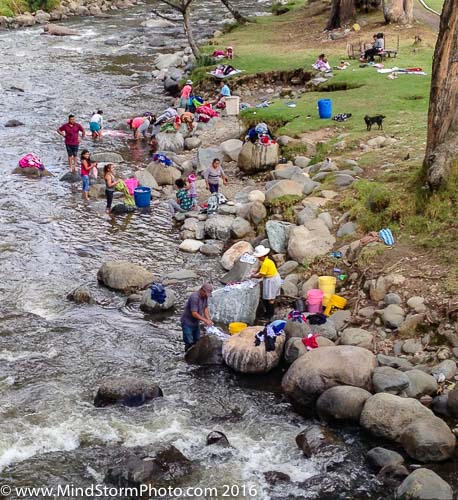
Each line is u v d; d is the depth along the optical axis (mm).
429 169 16609
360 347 12805
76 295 16047
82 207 21672
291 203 19141
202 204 21328
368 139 22812
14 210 21266
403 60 33750
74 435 11633
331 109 26109
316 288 15609
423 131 23094
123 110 32438
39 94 34938
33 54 44531
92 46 47344
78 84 37062
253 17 53344
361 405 11586
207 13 60281
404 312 13914
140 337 14680
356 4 43844
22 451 11258
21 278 17094
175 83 35188
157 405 12461
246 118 27125
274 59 36344
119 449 11297
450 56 16344
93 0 64062
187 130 28484
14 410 12211
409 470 10625
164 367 13656
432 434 10789
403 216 16516
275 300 15586
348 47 37469
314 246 16828
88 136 28812
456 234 15336
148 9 65188
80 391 12828
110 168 21062
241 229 18984
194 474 10797
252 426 11961
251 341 13523
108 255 18438
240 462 11062
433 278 14422
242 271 16672
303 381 12188
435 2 49625
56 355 13961
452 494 9992
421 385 12078
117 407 12352
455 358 12797
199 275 17281
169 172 23594
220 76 33938
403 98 27469
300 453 11266
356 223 17219
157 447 11305
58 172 24688
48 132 29078
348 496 10320
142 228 20203
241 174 23484
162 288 15789
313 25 46062
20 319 15258
